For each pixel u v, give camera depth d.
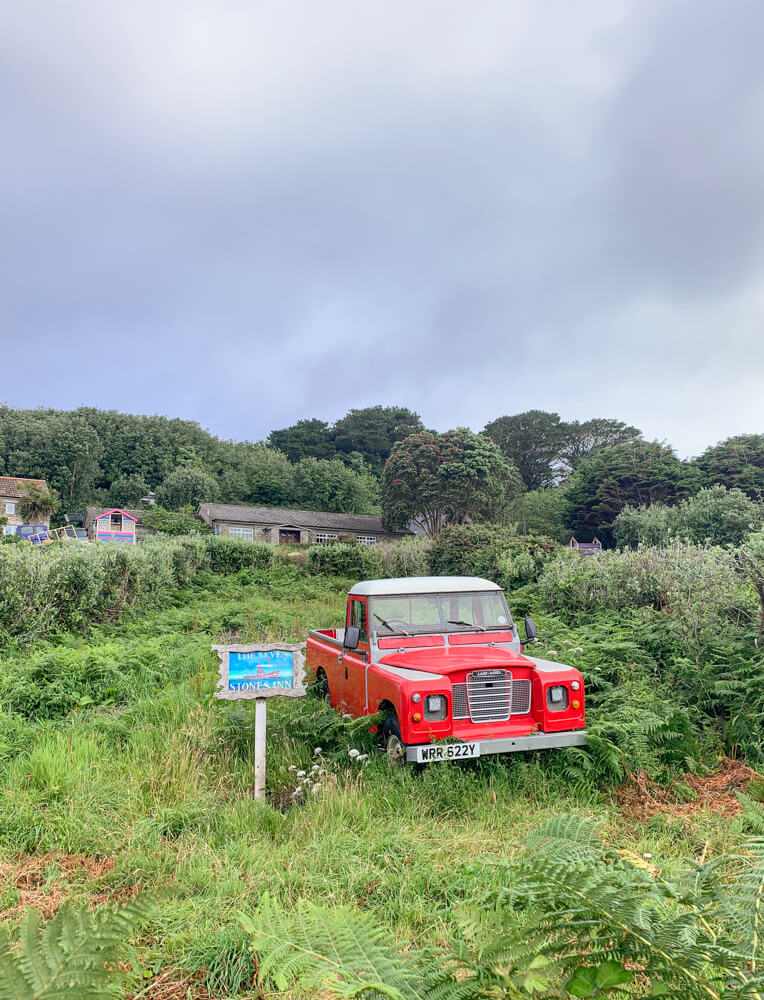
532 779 5.61
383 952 1.82
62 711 7.33
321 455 114.56
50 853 4.17
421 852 4.17
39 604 11.20
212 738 6.36
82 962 1.45
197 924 3.26
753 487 57.34
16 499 66.94
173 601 17.30
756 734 6.27
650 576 10.41
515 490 66.38
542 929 1.73
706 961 1.55
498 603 7.27
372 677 6.36
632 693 7.06
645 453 64.94
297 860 4.04
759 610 8.10
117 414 103.38
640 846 4.34
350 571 25.69
